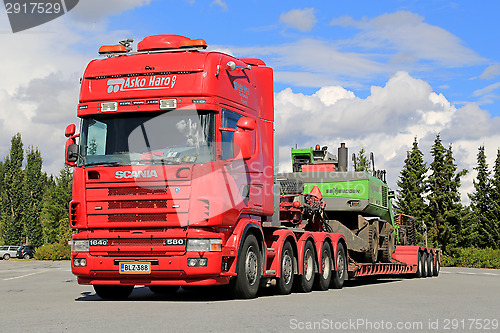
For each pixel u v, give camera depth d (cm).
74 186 1196
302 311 965
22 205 9269
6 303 1166
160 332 726
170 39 1265
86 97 1215
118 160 1172
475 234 6438
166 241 1139
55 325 795
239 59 1319
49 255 6625
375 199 2052
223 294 1441
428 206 6353
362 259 2038
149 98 1186
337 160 2092
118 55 1251
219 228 1165
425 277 2692
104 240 1167
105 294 1306
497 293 1484
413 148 6612
